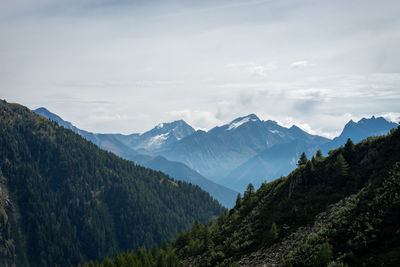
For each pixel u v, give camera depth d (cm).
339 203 7650
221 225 12244
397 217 5544
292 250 6900
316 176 9556
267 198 10900
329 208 7744
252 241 8681
